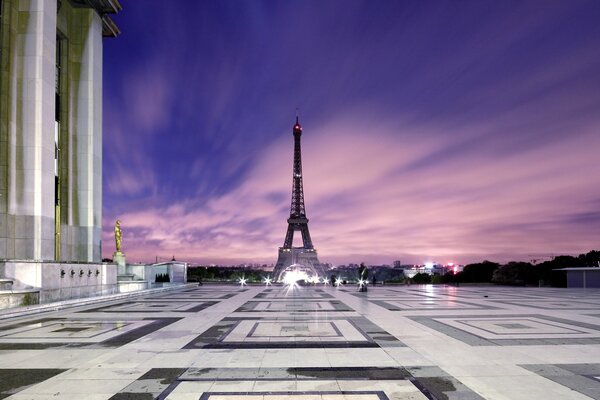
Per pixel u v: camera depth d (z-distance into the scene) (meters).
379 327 20.31
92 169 52.22
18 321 23.23
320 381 11.27
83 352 14.81
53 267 32.94
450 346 15.62
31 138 39.97
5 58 39.59
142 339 17.28
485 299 38.88
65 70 51.38
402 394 10.19
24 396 10.12
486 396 10.05
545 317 24.30
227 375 11.85
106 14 58.12
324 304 33.09
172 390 10.53
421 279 136.25
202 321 22.81
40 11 40.88
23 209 39.34
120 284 45.41
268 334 18.33
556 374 11.90
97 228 53.19
